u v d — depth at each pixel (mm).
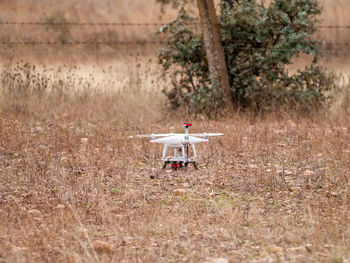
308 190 15078
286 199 14250
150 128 24734
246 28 28125
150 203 13867
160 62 29156
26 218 12281
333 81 29000
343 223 12156
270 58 27969
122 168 17406
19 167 17438
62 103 28453
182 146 17219
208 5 27562
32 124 24922
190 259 10078
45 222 12188
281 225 12008
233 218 12305
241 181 15969
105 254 10188
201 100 27406
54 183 15461
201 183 15914
